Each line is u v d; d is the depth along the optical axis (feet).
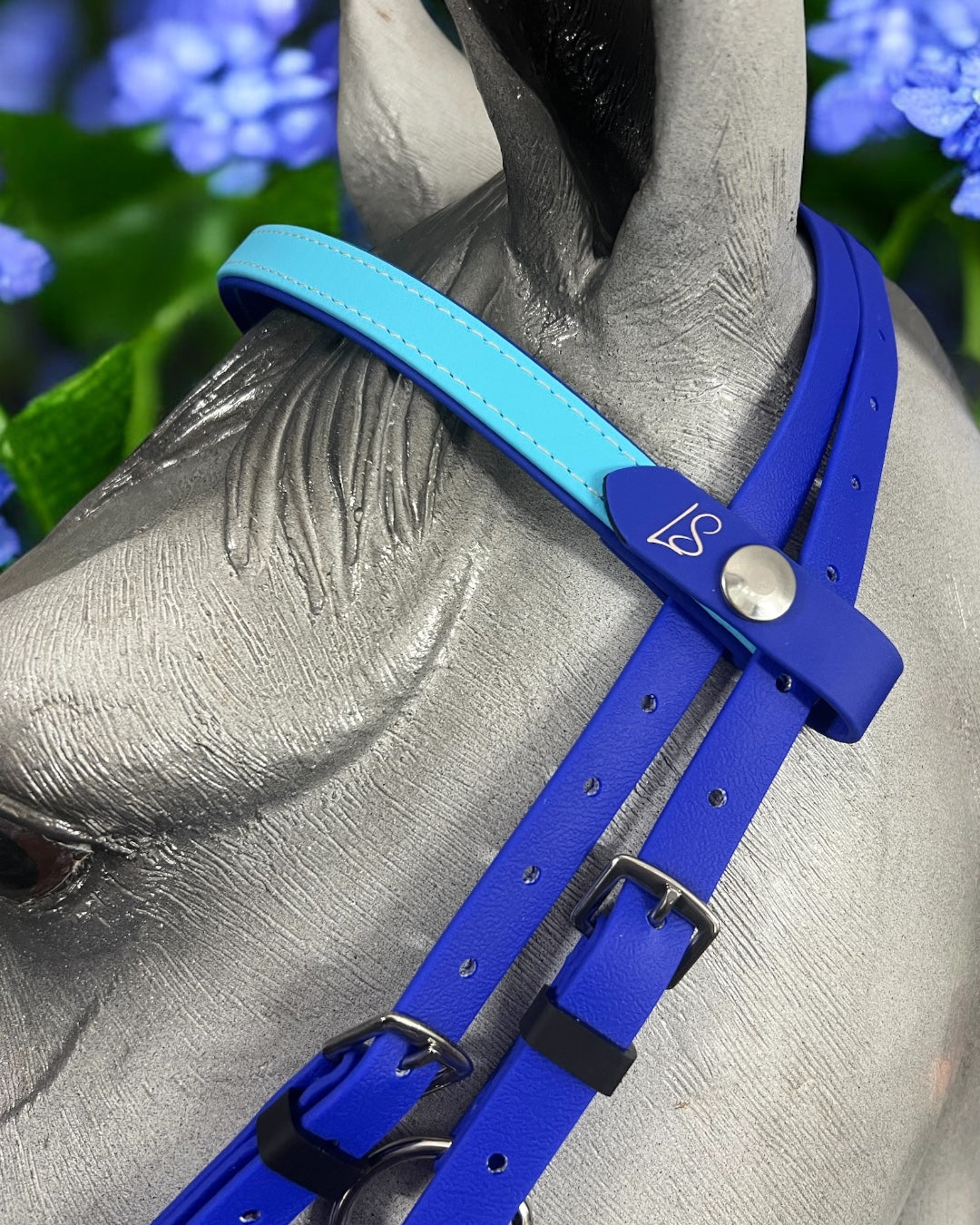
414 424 1.10
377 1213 1.10
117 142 2.77
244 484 1.10
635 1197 1.07
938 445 1.23
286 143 2.75
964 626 1.18
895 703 1.13
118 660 1.03
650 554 1.05
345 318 1.13
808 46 2.47
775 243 1.06
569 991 1.03
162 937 1.09
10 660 1.03
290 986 1.08
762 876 1.08
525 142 1.03
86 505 1.26
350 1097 1.03
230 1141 1.09
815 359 1.12
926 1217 1.24
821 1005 1.09
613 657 1.09
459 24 0.97
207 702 1.04
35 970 1.11
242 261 1.27
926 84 2.19
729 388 1.10
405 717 1.07
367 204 1.56
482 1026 1.09
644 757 1.05
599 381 1.10
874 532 1.15
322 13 2.95
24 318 2.83
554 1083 1.04
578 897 1.09
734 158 0.99
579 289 1.10
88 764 1.03
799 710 1.06
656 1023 1.07
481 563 1.09
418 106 1.49
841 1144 1.11
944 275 2.77
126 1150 1.08
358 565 1.07
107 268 2.82
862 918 1.10
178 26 2.72
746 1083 1.08
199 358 2.87
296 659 1.05
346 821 1.07
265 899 1.08
